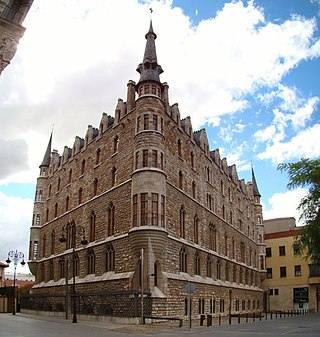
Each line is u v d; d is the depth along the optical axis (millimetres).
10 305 53531
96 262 42969
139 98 40500
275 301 78000
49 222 58188
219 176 59031
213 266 50969
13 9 10453
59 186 57969
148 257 35281
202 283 45344
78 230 48719
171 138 43469
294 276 77062
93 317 34656
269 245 81625
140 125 39562
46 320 34812
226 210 60031
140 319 31109
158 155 38594
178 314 38094
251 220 74562
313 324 33562
